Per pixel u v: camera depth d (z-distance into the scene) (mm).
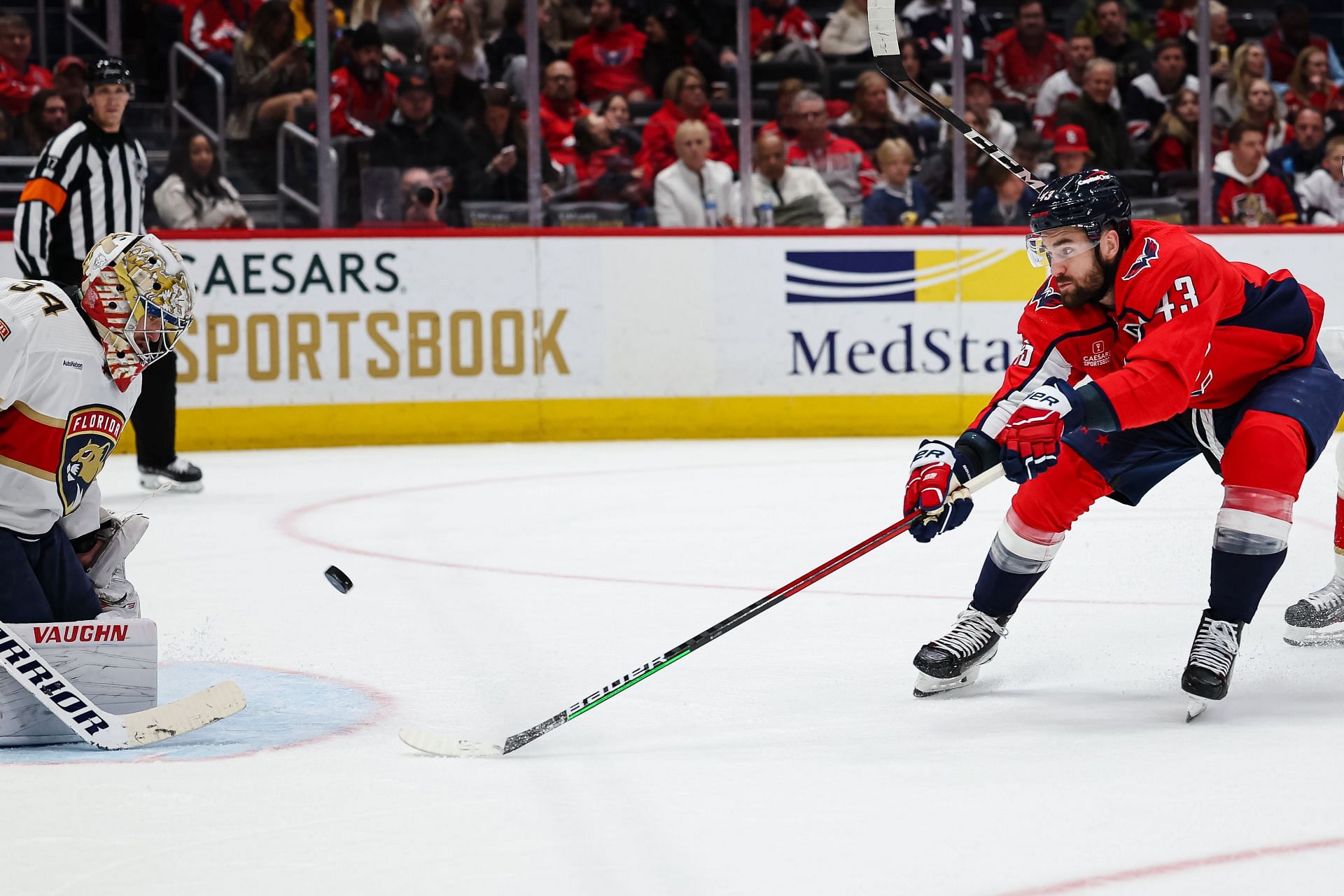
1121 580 9875
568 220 20766
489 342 19938
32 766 5656
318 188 19781
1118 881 4312
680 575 10227
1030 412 6090
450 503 14188
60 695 5809
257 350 19438
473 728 6250
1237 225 21062
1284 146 21625
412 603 9258
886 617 8695
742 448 19156
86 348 6078
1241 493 6410
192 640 8133
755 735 6094
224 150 19906
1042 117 21812
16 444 5980
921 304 20438
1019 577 6805
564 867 4473
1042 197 6352
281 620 8703
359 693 6883
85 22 20750
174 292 6180
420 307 19766
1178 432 6965
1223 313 6582
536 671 7355
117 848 4668
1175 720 6285
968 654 6746
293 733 6152
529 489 15242
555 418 20125
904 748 5859
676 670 7359
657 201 20750
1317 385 6707
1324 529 12172
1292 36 23219
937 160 21109
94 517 6598
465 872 4434
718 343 20312
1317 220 21672
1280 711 6430
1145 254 6297
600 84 21797
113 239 6160
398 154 19953
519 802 5148
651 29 21812
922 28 22656
